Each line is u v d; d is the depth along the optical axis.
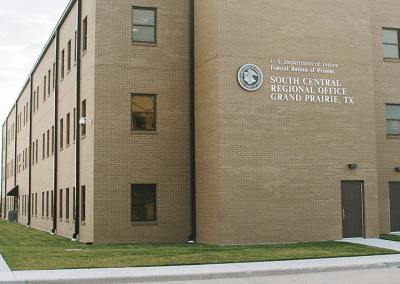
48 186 31.62
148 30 21.84
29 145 40.03
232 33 19.58
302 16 20.39
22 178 45.25
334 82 20.50
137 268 13.09
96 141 20.75
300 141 19.81
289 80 19.92
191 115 21.33
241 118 19.28
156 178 21.20
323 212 19.84
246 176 19.14
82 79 23.22
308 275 12.79
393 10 24.08
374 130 20.84
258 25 19.84
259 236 19.05
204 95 20.42
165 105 21.58
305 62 20.20
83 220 22.58
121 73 21.27
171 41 21.89
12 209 52.97
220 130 19.08
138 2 21.72
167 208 21.20
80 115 23.36
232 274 12.54
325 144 20.11
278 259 14.64
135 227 20.81
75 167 23.66
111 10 21.42
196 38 21.44
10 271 12.54
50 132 31.42
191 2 21.88
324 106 20.25
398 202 23.34
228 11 19.66
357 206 20.47
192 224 20.89
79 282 11.50
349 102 20.62
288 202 19.45
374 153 20.75
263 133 19.44
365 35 21.11
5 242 21.95
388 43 23.97
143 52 21.56
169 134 21.48
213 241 19.19
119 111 21.11
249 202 19.06
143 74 21.48
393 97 23.55
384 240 19.78
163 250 17.09
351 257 15.22
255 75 19.55
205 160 20.12
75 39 25.23
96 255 15.68
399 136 23.50
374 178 20.67
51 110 31.28
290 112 19.80
